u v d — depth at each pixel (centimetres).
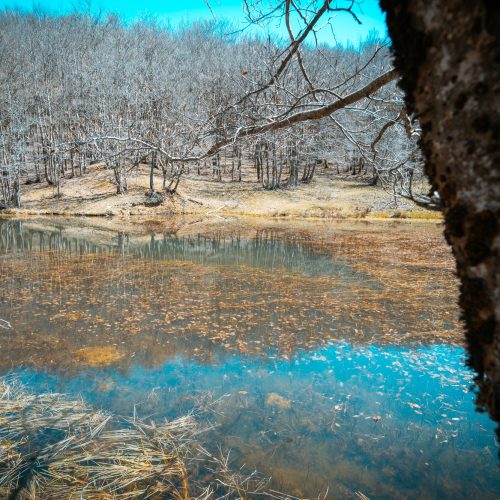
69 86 4534
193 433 489
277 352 768
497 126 69
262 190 4266
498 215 73
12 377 647
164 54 4725
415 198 246
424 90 86
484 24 67
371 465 442
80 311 1005
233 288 1248
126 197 3831
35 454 428
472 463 449
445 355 759
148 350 773
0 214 3447
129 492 378
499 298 76
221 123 274
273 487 403
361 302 1102
